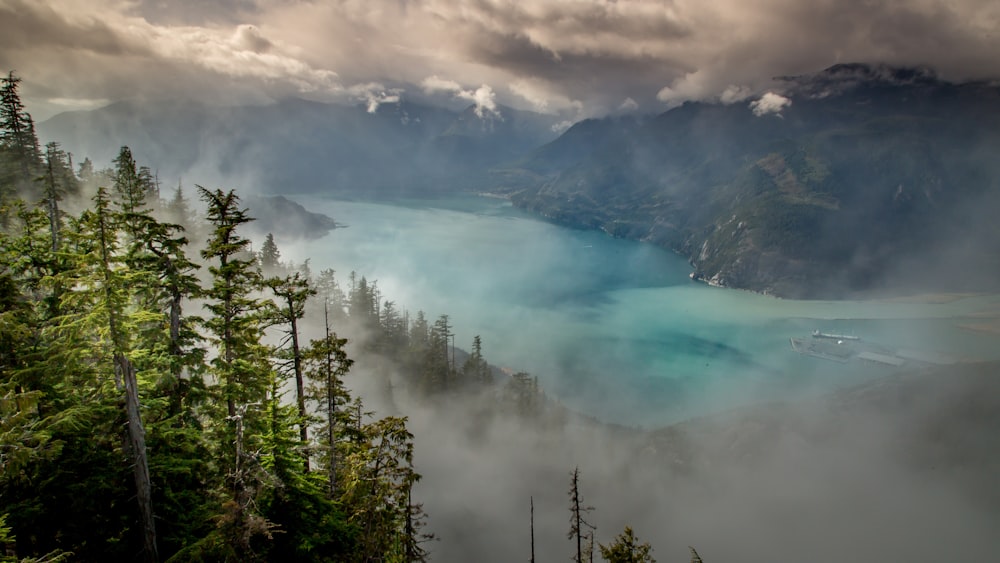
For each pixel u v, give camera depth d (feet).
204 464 89.45
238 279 97.76
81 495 70.90
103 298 67.97
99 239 70.13
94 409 73.87
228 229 95.20
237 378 92.94
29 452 63.72
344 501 97.96
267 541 84.99
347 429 112.06
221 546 69.36
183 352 88.69
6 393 66.95
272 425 99.71
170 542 79.05
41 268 101.65
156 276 86.84
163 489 79.87
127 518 75.31
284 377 113.09
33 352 79.56
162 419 86.79
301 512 92.12
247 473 70.79
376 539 97.76
